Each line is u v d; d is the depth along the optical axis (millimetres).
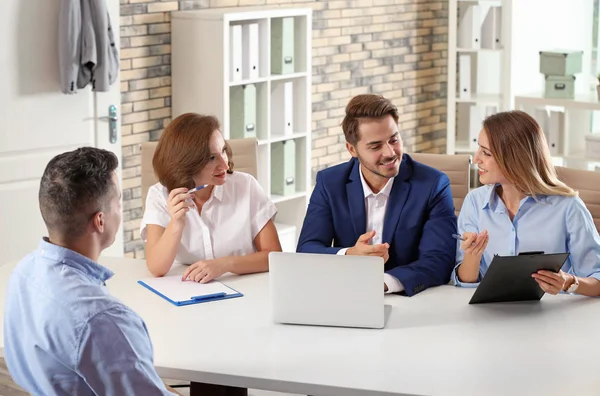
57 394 2100
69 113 5340
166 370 2570
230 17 5629
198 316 2992
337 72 7125
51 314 2066
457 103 7957
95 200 2174
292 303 2896
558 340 2740
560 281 3008
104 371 2035
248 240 3664
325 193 3639
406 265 3391
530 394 2336
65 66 5152
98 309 2059
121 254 5781
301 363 2580
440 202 3508
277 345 2727
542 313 2994
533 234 3367
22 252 5273
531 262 2951
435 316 2973
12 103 5090
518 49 7324
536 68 7508
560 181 3518
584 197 3797
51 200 2150
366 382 2434
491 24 7285
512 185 3357
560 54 6734
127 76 5723
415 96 7852
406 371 2504
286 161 6281
